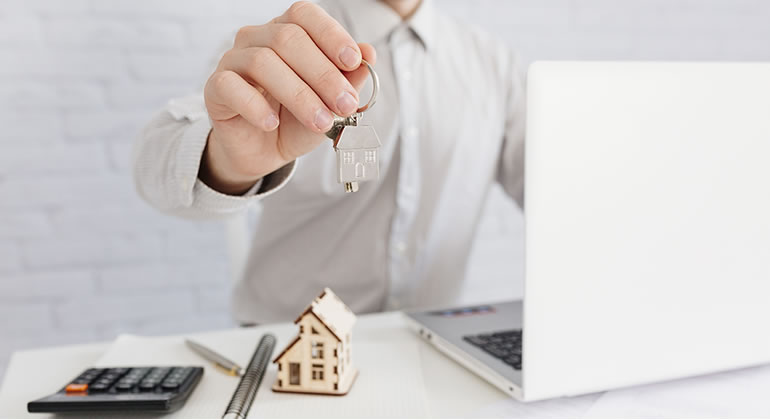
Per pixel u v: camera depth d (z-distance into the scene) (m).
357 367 0.59
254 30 0.49
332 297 0.56
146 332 1.45
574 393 0.50
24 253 1.35
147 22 1.34
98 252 1.39
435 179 1.06
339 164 0.45
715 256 0.52
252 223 1.36
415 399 0.52
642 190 0.49
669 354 0.52
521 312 0.73
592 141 0.47
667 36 1.72
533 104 0.46
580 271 0.48
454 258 1.12
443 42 1.09
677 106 0.49
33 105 1.30
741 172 0.52
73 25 1.30
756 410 0.50
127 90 1.35
